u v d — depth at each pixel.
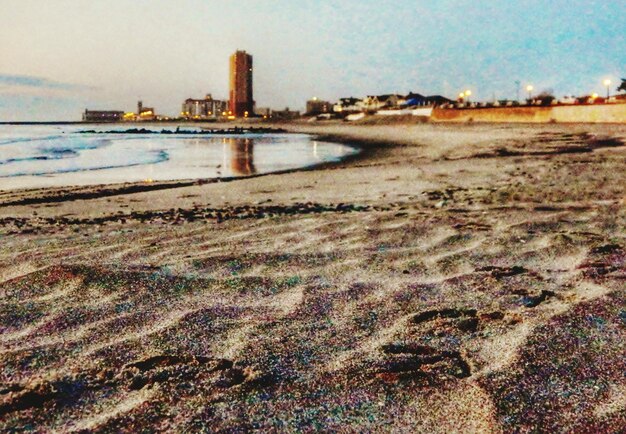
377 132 50.44
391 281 2.96
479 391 1.69
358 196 8.02
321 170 14.00
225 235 4.53
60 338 2.14
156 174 14.30
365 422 1.53
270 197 8.34
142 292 2.74
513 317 2.37
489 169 11.44
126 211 7.01
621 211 5.15
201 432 1.48
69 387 1.74
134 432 1.47
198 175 13.96
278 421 1.54
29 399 1.65
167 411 1.59
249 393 1.71
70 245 4.27
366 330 2.24
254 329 2.25
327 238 4.22
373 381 1.78
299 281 2.97
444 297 2.67
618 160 11.28
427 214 5.33
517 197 6.84
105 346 2.06
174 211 6.66
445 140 30.03
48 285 2.83
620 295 2.56
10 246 4.31
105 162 18.69
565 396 1.64
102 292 2.73
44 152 24.47
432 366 1.89
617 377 1.75
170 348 2.05
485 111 53.69
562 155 13.71
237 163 18.25
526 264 3.29
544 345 2.02
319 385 1.76
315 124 100.69
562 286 2.81
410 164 14.24
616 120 34.44
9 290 2.75
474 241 3.97
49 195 9.13
